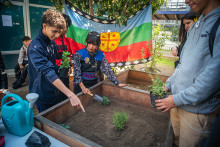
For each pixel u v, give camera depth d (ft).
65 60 7.87
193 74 4.03
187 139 4.44
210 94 3.57
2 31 19.01
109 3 13.50
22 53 15.30
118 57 14.20
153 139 6.72
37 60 5.20
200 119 4.03
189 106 4.15
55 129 4.67
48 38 5.93
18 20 19.86
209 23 3.64
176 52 9.51
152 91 5.66
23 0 19.60
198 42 3.88
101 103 9.39
